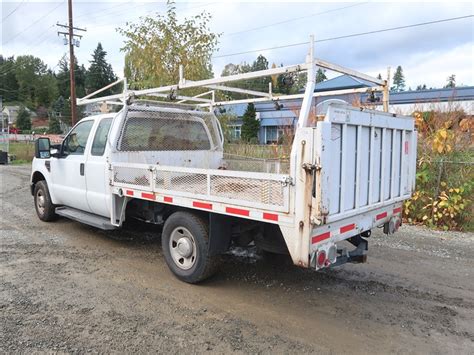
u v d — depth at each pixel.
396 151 4.40
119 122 5.49
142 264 5.24
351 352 3.21
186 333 3.45
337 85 24.17
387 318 3.81
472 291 4.47
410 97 24.00
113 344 3.24
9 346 3.18
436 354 3.19
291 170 3.31
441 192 7.55
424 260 5.54
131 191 5.04
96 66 90.75
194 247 4.43
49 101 99.19
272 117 28.02
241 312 3.89
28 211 8.62
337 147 3.41
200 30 11.83
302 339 3.39
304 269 5.13
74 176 6.20
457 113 9.33
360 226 3.97
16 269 4.97
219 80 4.32
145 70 11.59
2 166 22.33
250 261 5.44
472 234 7.00
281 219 3.43
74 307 3.90
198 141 6.71
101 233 6.80
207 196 4.07
